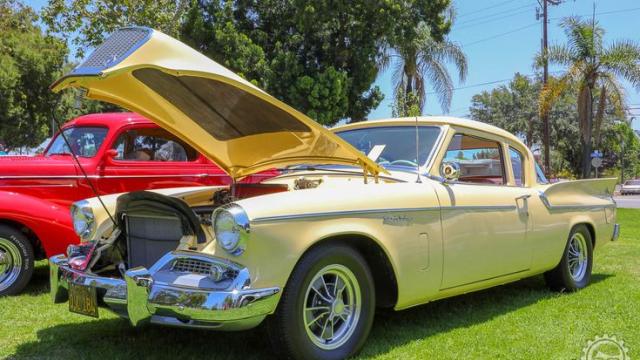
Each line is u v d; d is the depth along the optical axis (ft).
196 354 11.64
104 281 10.82
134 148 20.03
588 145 75.87
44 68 85.97
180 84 11.07
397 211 11.89
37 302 16.20
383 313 14.97
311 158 13.48
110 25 43.91
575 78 75.05
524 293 17.60
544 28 94.73
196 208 12.92
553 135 145.79
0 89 82.33
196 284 9.70
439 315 14.85
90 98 11.95
